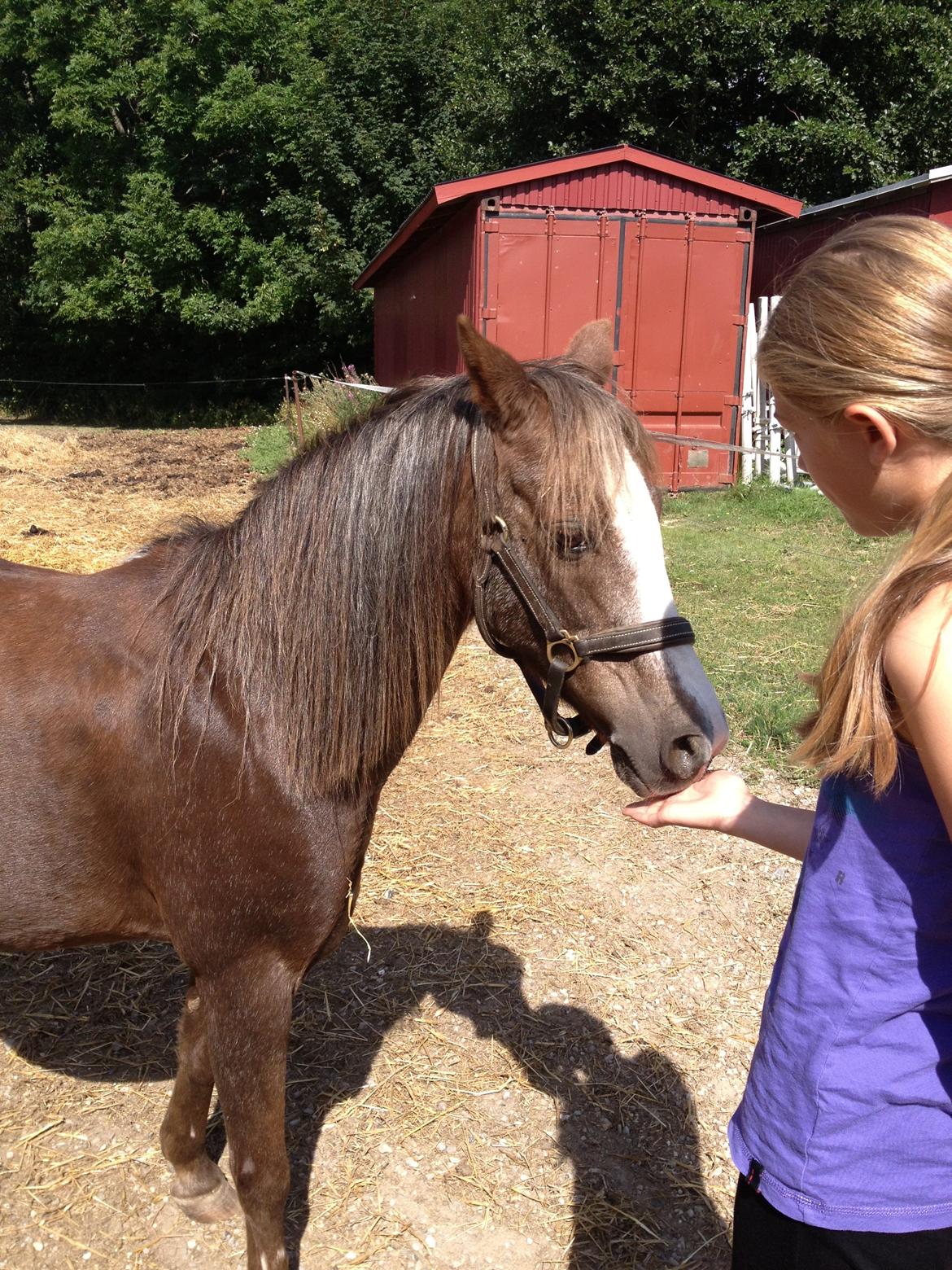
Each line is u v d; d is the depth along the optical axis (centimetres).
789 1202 116
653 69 1573
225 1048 170
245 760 162
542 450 154
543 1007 274
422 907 316
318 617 165
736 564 700
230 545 177
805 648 525
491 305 989
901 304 98
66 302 2048
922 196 1017
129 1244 204
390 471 166
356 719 166
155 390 2311
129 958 293
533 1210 214
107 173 2117
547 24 1662
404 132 2030
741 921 315
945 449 101
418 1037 262
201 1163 211
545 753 432
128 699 168
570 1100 244
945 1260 111
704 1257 205
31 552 729
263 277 2083
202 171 2075
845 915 112
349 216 2075
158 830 167
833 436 106
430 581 167
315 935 171
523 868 340
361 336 2256
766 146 1562
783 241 1277
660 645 153
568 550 154
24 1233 204
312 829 165
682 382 1030
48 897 173
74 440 1573
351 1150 227
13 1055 252
